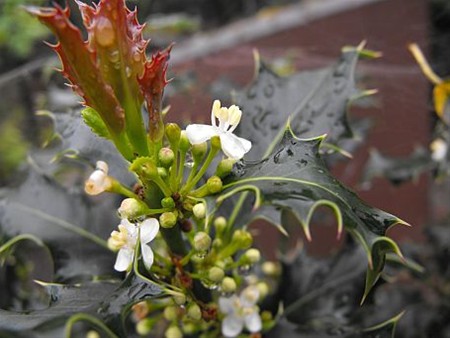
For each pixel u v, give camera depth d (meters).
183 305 0.07
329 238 0.21
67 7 0.05
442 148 0.14
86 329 0.06
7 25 0.21
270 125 0.09
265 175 0.06
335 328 0.09
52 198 0.09
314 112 0.09
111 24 0.05
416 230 0.22
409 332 0.13
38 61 0.17
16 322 0.05
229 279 0.07
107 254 0.08
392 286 0.13
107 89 0.05
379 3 0.22
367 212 0.06
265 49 0.23
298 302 0.10
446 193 0.22
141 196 0.06
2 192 0.09
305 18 0.23
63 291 0.06
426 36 0.22
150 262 0.06
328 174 0.06
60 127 0.09
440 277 0.14
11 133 0.21
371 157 0.15
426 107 0.19
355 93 0.09
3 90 0.19
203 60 0.21
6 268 0.12
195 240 0.07
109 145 0.08
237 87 0.17
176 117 0.16
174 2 0.37
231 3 0.39
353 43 0.22
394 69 0.20
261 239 0.19
